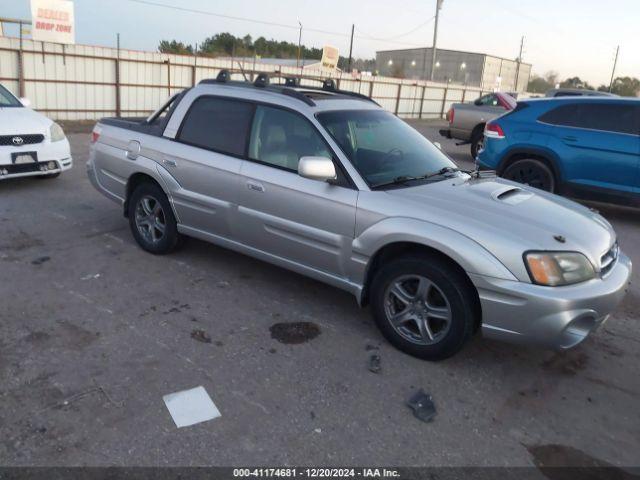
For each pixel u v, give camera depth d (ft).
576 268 11.11
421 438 9.75
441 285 11.54
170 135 16.43
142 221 17.70
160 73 68.23
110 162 18.08
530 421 10.53
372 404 10.59
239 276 16.34
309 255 13.64
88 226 20.18
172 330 12.83
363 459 9.11
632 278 18.90
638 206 25.02
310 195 13.23
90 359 11.35
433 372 11.91
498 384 11.68
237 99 15.29
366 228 12.39
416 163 14.47
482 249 11.01
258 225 14.42
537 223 11.82
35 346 11.68
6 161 22.80
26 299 13.85
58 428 9.21
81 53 59.67
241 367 11.50
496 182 14.73
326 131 13.47
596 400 11.41
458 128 47.16
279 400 10.48
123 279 15.56
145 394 10.31
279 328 13.33
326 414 10.18
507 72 239.91
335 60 91.71
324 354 12.28
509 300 10.85
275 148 14.21
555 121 26.71
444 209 11.89
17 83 55.67
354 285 13.05
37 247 17.63
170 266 16.78
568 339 11.11
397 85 105.09
